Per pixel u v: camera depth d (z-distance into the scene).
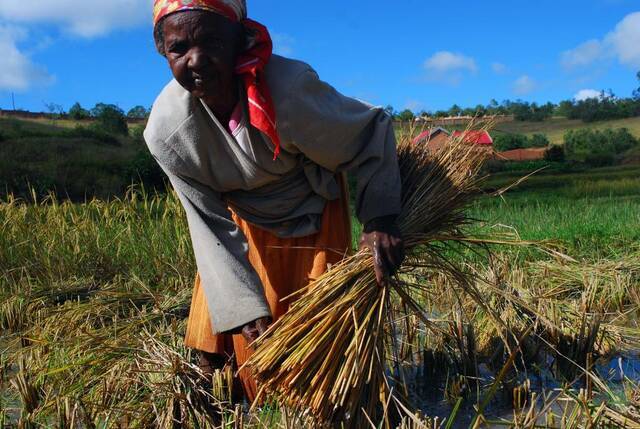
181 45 3.07
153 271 6.57
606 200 17.47
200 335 3.79
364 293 3.16
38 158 37.59
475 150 3.67
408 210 3.46
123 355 4.22
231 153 3.40
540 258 6.80
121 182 33.00
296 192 3.59
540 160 47.72
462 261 5.91
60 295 5.98
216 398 3.62
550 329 4.22
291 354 3.00
